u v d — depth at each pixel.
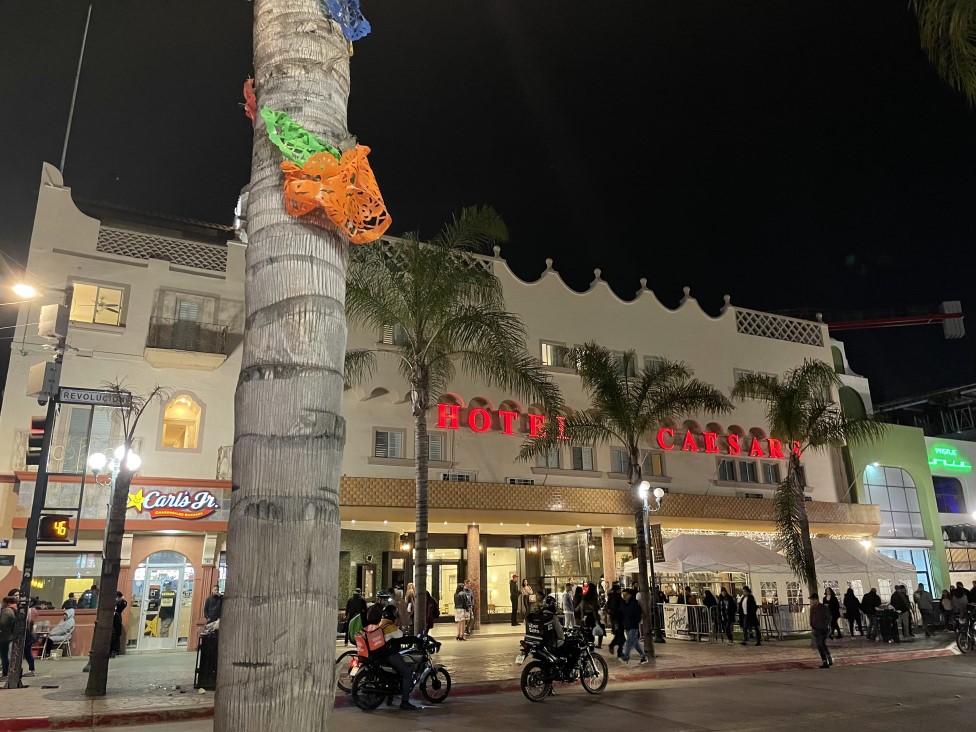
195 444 21.33
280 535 2.19
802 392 23.11
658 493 21.08
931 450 35.72
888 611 21.42
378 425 23.88
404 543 26.00
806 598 29.00
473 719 10.30
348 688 12.62
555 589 27.48
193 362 21.42
